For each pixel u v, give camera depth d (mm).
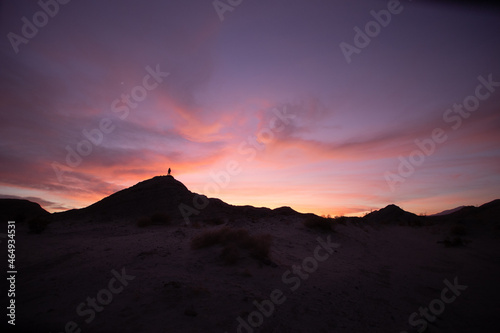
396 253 13633
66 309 4949
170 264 7621
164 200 29875
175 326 4410
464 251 14656
